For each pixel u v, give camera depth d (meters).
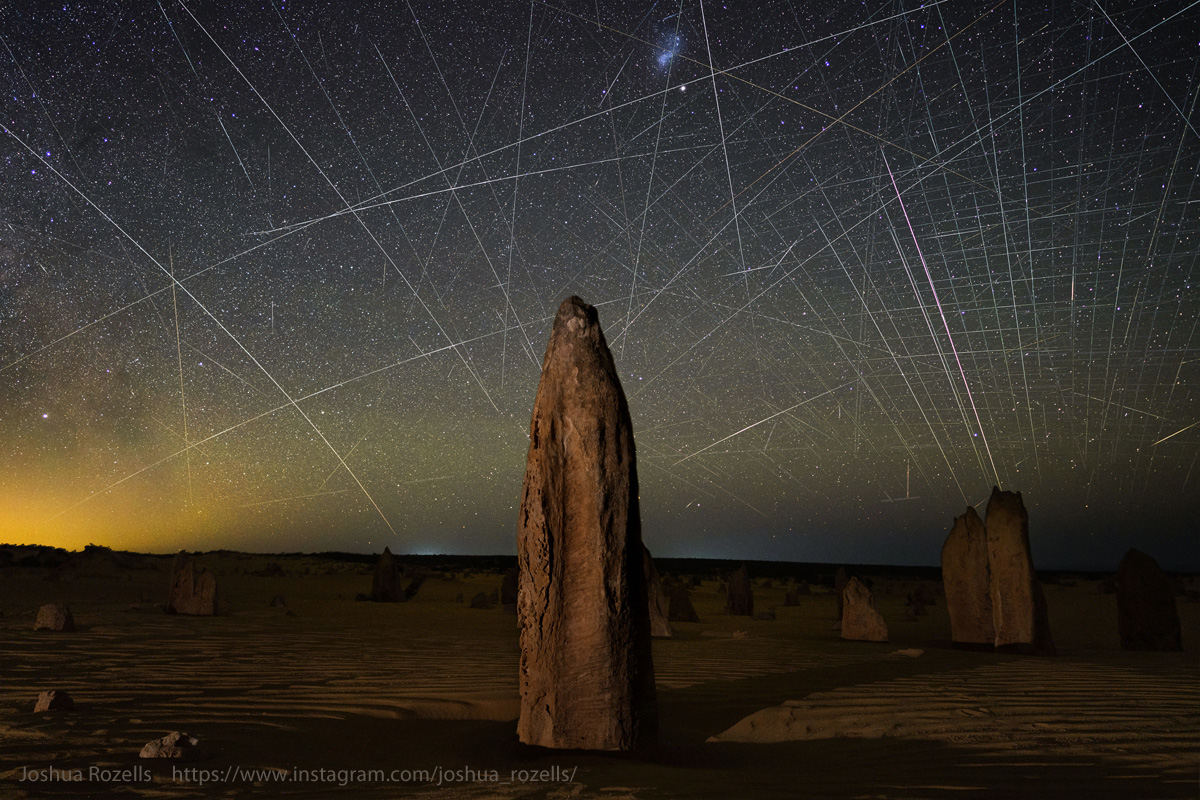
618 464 4.35
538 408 4.53
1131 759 4.00
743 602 18.19
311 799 3.26
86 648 7.95
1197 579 37.72
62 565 27.48
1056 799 3.28
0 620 10.57
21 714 4.80
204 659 7.38
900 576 53.34
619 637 4.22
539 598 4.38
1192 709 5.39
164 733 4.36
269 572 30.30
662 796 3.28
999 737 4.55
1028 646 9.30
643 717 4.24
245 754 3.99
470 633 10.80
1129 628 10.62
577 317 4.56
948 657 8.70
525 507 4.52
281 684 6.06
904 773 3.77
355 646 8.76
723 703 5.82
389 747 4.27
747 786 3.49
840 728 4.92
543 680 4.31
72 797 3.19
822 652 9.14
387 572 18.45
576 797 3.27
